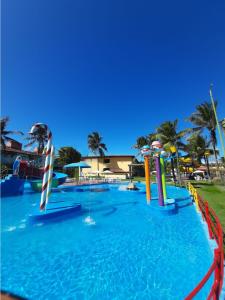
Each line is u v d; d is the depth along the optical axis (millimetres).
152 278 4535
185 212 10570
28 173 20859
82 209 11711
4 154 30906
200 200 10109
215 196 14469
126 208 12031
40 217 9023
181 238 6883
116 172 43531
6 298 3900
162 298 3873
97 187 23734
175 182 27641
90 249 6121
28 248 6199
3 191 16109
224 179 26719
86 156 47406
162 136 33531
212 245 5938
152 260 5355
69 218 9727
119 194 18344
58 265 5164
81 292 4102
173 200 13047
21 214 10367
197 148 42156
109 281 4453
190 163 45625
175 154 27453
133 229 8000
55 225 8570
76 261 5367
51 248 6203
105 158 46500
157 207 11023
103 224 8742
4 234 7445
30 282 4445
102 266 5086
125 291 4109
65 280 4504
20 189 17531
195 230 7668
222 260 3289
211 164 54562
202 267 4941
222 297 3293
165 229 7910
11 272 4836
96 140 51375
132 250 6016
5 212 10797
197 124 31969
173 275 4633
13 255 5730
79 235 7355
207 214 7129
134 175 46312
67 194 18406
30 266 5109
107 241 6766
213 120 29797
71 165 24828
